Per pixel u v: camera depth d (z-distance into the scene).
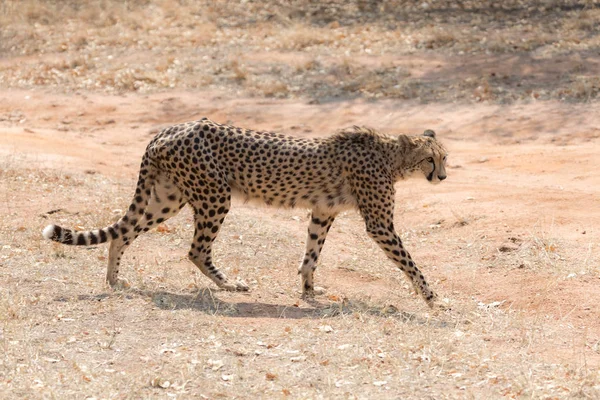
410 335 9.53
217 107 24.81
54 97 26.27
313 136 22.23
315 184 10.93
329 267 12.49
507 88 24.34
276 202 11.09
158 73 27.66
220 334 9.35
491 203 15.48
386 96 24.62
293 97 25.22
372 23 32.09
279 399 7.81
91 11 34.09
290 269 12.38
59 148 20.06
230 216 14.62
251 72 27.30
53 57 29.86
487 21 31.47
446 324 10.20
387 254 10.96
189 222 14.20
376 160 10.84
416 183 17.58
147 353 8.78
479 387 8.20
